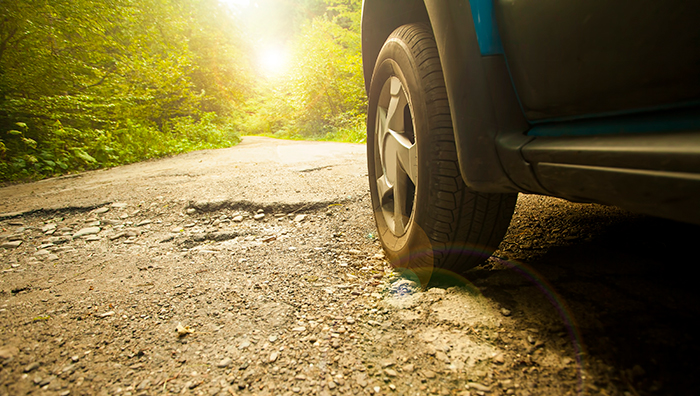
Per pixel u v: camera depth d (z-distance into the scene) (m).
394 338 1.12
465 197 1.30
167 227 2.59
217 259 1.92
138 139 8.00
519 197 2.42
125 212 2.97
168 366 1.06
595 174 0.79
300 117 17.36
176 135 10.32
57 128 6.70
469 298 1.27
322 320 1.26
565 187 0.89
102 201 3.30
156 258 2.01
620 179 0.74
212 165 5.47
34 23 6.65
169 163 6.32
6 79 6.51
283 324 1.25
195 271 1.78
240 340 1.17
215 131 11.58
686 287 1.14
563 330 1.03
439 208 1.32
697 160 0.61
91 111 7.82
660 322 1.00
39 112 6.73
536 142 0.97
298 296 1.45
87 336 1.24
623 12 0.74
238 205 2.89
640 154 0.70
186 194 3.35
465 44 1.10
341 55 16.28
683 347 0.90
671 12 0.67
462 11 1.10
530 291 1.25
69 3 7.02
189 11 17.70
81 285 1.68
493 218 1.34
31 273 1.86
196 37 17.95
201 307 1.41
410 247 1.51
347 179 3.61
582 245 1.55
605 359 0.91
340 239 2.10
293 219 2.57
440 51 1.21
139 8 10.47
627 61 0.75
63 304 1.48
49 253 2.18
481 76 1.08
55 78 7.13
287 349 1.11
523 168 1.00
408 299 1.34
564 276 1.32
